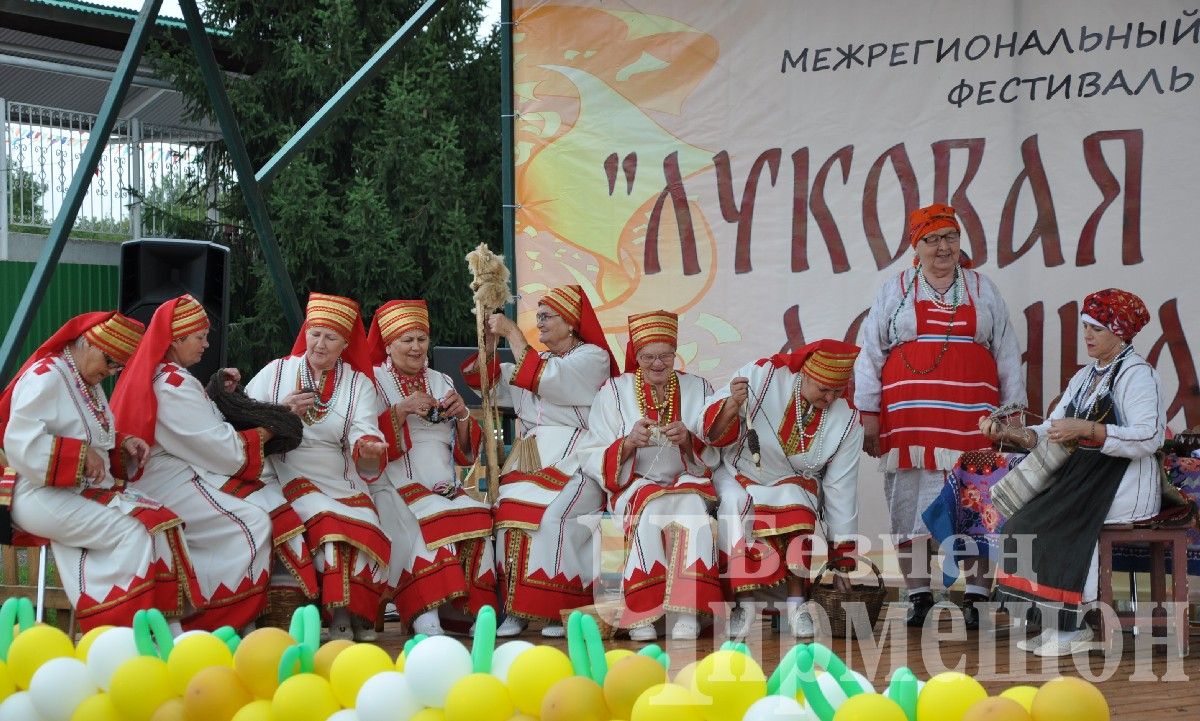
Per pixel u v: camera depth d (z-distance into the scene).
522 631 5.54
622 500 5.43
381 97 16.95
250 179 6.48
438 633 5.33
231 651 3.05
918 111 6.99
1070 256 6.82
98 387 4.77
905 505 6.00
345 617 5.20
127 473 4.88
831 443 5.62
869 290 7.07
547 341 5.83
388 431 5.45
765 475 5.66
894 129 7.02
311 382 5.30
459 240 16.25
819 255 7.13
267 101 16.58
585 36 7.32
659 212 7.30
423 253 16.61
